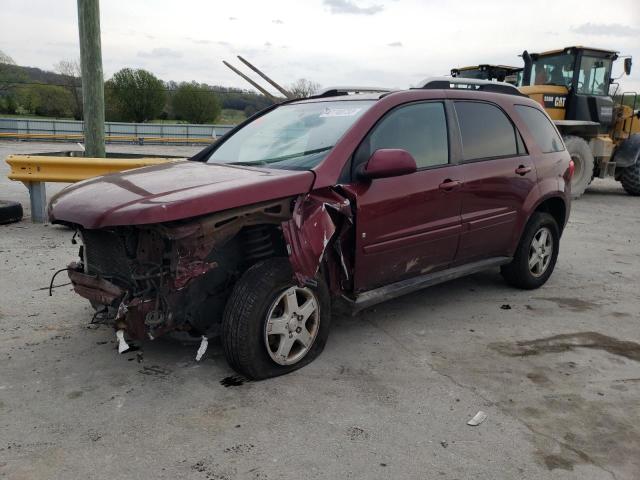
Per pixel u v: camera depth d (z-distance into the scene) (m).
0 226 7.24
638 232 8.43
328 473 2.55
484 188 4.46
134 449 2.69
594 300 5.08
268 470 2.56
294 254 3.24
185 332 3.42
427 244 4.11
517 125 4.95
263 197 3.22
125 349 3.10
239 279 3.32
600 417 3.07
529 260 5.20
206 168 3.86
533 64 12.68
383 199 3.74
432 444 2.79
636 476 2.58
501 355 3.85
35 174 7.11
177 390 3.25
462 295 5.13
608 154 12.04
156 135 32.94
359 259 3.70
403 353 3.84
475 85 5.20
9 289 4.87
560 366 3.70
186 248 3.01
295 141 4.02
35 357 3.62
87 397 3.16
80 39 7.20
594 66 11.92
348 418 3.00
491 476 2.55
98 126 7.46
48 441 2.74
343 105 4.21
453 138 4.34
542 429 2.94
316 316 3.60
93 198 3.22
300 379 3.42
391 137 3.95
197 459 2.63
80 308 4.48
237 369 3.35
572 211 10.35
